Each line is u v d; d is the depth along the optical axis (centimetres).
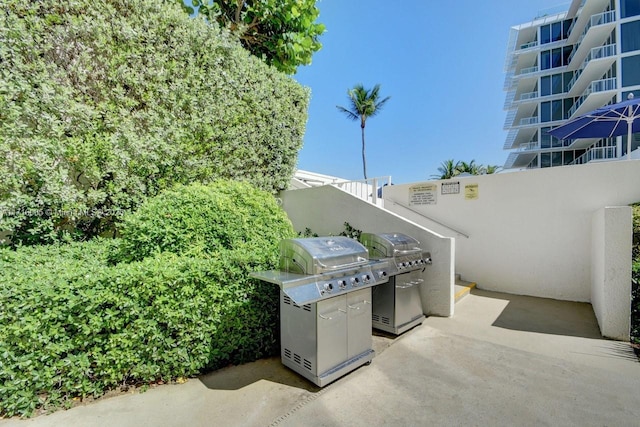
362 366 256
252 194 383
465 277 549
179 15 391
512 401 204
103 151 333
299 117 584
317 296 213
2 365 174
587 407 196
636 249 347
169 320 216
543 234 474
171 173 390
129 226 281
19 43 286
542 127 2322
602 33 1788
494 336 321
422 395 213
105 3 336
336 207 495
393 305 324
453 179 567
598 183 432
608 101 1775
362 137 2475
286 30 629
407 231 415
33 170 288
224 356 243
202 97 412
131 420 181
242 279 252
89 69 329
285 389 219
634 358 265
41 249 276
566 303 439
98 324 195
